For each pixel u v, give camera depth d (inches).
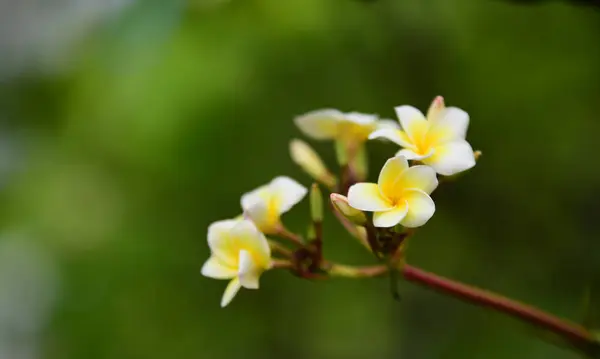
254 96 79.6
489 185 73.9
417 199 45.6
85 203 89.4
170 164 82.7
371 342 82.5
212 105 80.2
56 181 90.0
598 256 69.7
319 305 83.4
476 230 74.6
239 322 85.4
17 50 75.0
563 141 72.6
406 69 74.3
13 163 90.8
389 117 75.3
